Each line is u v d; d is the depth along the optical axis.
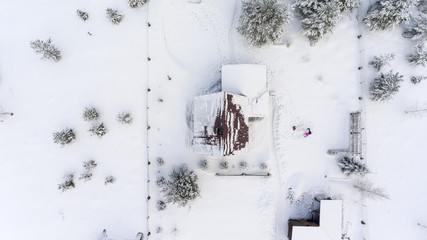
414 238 20.30
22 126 20.73
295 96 20.73
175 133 20.67
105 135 20.64
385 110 20.70
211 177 20.50
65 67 20.91
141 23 20.94
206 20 20.95
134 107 20.75
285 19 18.64
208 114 17.17
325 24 18.80
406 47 20.69
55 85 20.86
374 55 20.72
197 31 20.98
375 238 20.28
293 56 20.78
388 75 19.52
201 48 21.00
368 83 20.64
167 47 20.95
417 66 20.62
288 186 20.47
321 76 20.70
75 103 20.81
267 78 20.69
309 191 20.52
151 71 20.81
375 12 19.20
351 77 20.72
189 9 20.97
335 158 20.59
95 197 20.47
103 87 20.86
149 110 20.67
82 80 20.89
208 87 20.78
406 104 20.69
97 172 20.53
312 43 20.34
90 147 20.62
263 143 20.56
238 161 20.50
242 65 18.44
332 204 18.97
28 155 20.64
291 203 20.45
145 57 20.92
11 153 20.66
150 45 20.84
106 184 20.42
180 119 20.70
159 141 20.62
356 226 20.38
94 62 20.92
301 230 18.77
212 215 20.41
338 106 20.70
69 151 20.61
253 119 20.53
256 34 18.95
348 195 20.48
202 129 17.56
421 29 19.36
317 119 20.70
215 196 20.44
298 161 20.56
